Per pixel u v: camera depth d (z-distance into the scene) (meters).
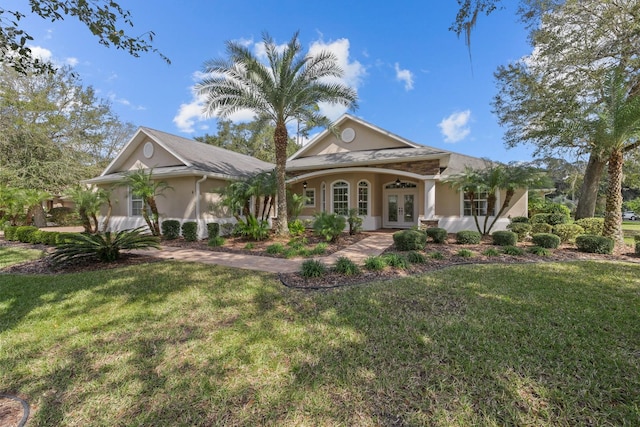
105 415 2.41
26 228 12.95
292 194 14.90
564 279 6.09
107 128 25.41
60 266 7.75
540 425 2.24
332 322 4.06
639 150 14.16
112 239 8.66
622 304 4.62
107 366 3.08
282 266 7.65
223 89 10.91
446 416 2.33
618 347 3.32
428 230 11.10
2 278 6.63
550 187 13.66
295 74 11.27
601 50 11.84
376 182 16.25
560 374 2.83
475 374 2.85
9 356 3.31
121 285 5.91
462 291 5.31
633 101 8.99
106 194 13.76
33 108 19.16
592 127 9.90
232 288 5.66
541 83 13.39
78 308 4.72
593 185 15.72
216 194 14.88
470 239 10.60
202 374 2.91
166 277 6.50
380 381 2.76
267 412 2.41
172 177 14.30
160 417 2.38
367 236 13.16
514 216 13.92
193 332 3.83
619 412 2.36
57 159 20.47
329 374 2.88
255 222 12.16
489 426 2.23
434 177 12.93
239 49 10.52
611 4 11.27
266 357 3.20
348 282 5.98
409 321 4.04
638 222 29.02
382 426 2.25
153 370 3.00
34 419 2.38
